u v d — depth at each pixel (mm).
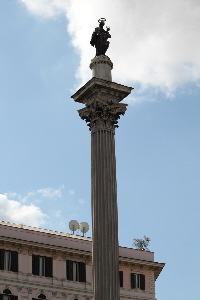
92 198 42500
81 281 84438
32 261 82188
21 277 80875
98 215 41594
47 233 84375
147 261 88812
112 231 41281
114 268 40562
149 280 88750
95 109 44250
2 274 79875
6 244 81125
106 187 42250
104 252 40688
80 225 91688
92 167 43312
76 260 85000
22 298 80250
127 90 45406
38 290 81500
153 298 88000
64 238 85188
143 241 97062
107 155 43250
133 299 86688
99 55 46594
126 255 88688
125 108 45281
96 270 40562
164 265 89750
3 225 81875
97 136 43844
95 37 47219
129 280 87438
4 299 79312
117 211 42188
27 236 82938
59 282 83000
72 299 83062
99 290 40062
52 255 83688
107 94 44875
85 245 86125
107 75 45719
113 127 44625
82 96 45719
